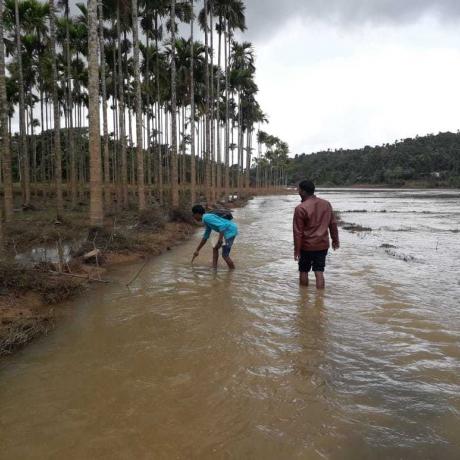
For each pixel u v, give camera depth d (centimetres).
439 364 361
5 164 1357
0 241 664
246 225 1656
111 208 2192
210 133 2986
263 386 324
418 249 1028
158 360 377
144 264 841
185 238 1273
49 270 693
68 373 356
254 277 708
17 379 348
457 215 2314
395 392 313
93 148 1023
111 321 489
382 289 618
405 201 4225
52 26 1628
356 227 1537
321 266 621
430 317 488
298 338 423
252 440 258
